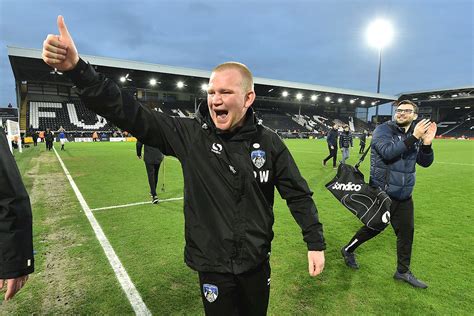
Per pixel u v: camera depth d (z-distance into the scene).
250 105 1.42
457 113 58.66
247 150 1.44
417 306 2.68
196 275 3.16
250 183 1.43
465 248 3.95
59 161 12.93
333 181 3.00
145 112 1.40
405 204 2.96
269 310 2.60
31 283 2.98
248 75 1.37
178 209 5.61
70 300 2.72
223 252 1.43
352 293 2.87
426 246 4.02
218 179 1.44
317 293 2.87
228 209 1.42
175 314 2.53
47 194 6.78
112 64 29.36
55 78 35.22
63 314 2.53
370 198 2.84
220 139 1.45
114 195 6.72
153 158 5.85
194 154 1.46
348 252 3.42
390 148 2.75
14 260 1.28
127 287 2.92
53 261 3.45
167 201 6.21
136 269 3.28
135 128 1.37
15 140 16.20
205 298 1.50
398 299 2.78
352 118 61.56
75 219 4.98
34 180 8.45
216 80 1.32
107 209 5.58
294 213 1.60
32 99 37.50
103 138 33.84
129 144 26.36
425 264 3.49
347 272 3.28
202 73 34.56
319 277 3.17
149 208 5.67
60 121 35.59
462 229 4.71
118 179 8.69
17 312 2.55
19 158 13.93
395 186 2.88
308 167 11.84
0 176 1.24
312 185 8.27
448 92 48.12
